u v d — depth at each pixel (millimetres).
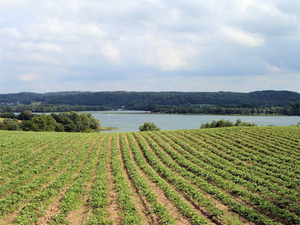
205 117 184375
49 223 14211
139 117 198000
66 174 22734
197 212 15586
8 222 14523
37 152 32469
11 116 126062
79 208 16234
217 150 31750
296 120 148000
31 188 19438
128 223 13812
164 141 40250
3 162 27766
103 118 192375
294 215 14336
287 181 20750
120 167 25000
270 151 30953
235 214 15055
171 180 21172
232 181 20938
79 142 40469
